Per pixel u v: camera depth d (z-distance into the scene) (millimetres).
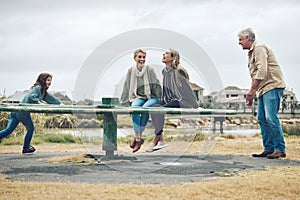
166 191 3863
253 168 5223
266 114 6219
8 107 5547
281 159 6059
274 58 6289
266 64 6148
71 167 5184
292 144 7664
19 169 5031
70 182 4242
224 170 5062
